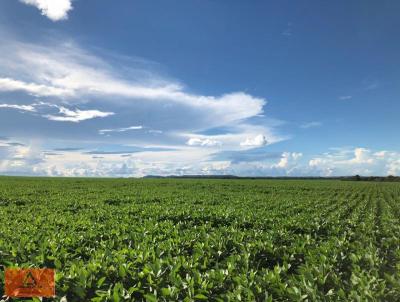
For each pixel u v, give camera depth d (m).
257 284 7.82
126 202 30.78
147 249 9.95
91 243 12.09
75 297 7.14
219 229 14.34
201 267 9.05
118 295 6.75
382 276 9.88
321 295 7.29
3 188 46.06
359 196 46.34
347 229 18.00
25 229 13.98
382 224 19.95
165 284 7.79
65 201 29.06
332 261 9.99
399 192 58.47
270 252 11.09
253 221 18.41
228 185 63.44
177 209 22.80
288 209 25.81
